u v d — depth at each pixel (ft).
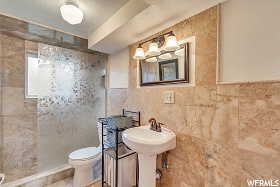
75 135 7.35
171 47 4.27
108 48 6.69
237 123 3.37
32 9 4.32
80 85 7.52
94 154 5.90
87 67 7.75
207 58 3.90
